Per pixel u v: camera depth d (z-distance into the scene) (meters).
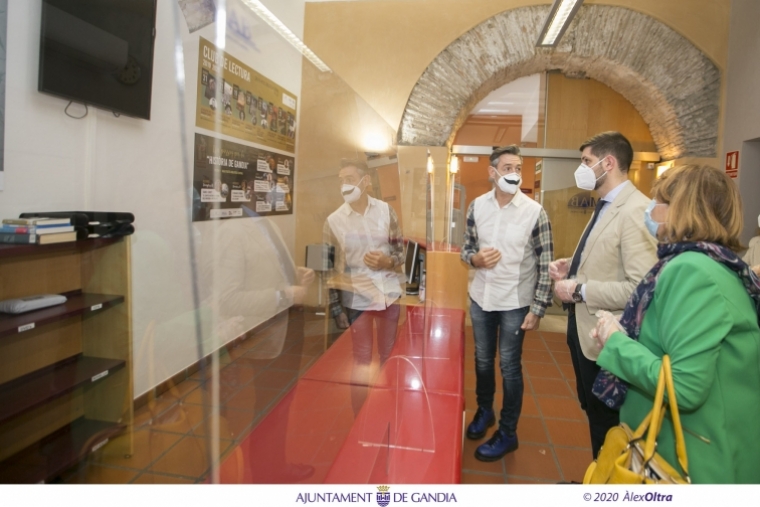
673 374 0.92
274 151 2.31
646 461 0.91
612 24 4.05
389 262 1.88
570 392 2.82
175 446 1.21
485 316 2.08
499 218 1.98
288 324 1.75
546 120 4.71
